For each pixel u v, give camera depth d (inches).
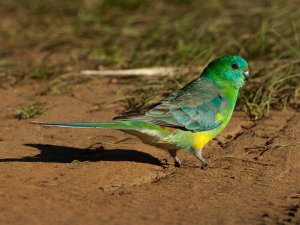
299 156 456.8
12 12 974.4
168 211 360.8
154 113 423.8
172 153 444.5
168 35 778.2
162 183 409.1
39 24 909.8
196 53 705.6
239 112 562.3
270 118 541.6
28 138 491.2
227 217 355.3
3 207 354.6
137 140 491.5
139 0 925.8
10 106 584.7
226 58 462.0
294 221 350.9
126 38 813.2
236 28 795.4
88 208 359.6
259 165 444.8
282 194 392.8
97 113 557.9
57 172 414.9
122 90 626.8
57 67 716.0
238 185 407.5
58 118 542.6
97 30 835.4
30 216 345.4
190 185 405.7
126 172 422.3
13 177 400.5
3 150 459.5
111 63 717.3
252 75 634.2
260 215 358.9
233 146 482.0
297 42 690.8
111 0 936.3
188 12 866.8
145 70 668.1
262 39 711.7
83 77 670.5
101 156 454.3
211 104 443.8
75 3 951.6
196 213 359.6
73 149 468.8
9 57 776.9
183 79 627.8
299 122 526.9
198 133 436.1
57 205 361.4
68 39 817.5
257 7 864.3
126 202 371.6
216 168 440.5
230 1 914.7
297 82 595.8
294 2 832.3
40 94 622.8
